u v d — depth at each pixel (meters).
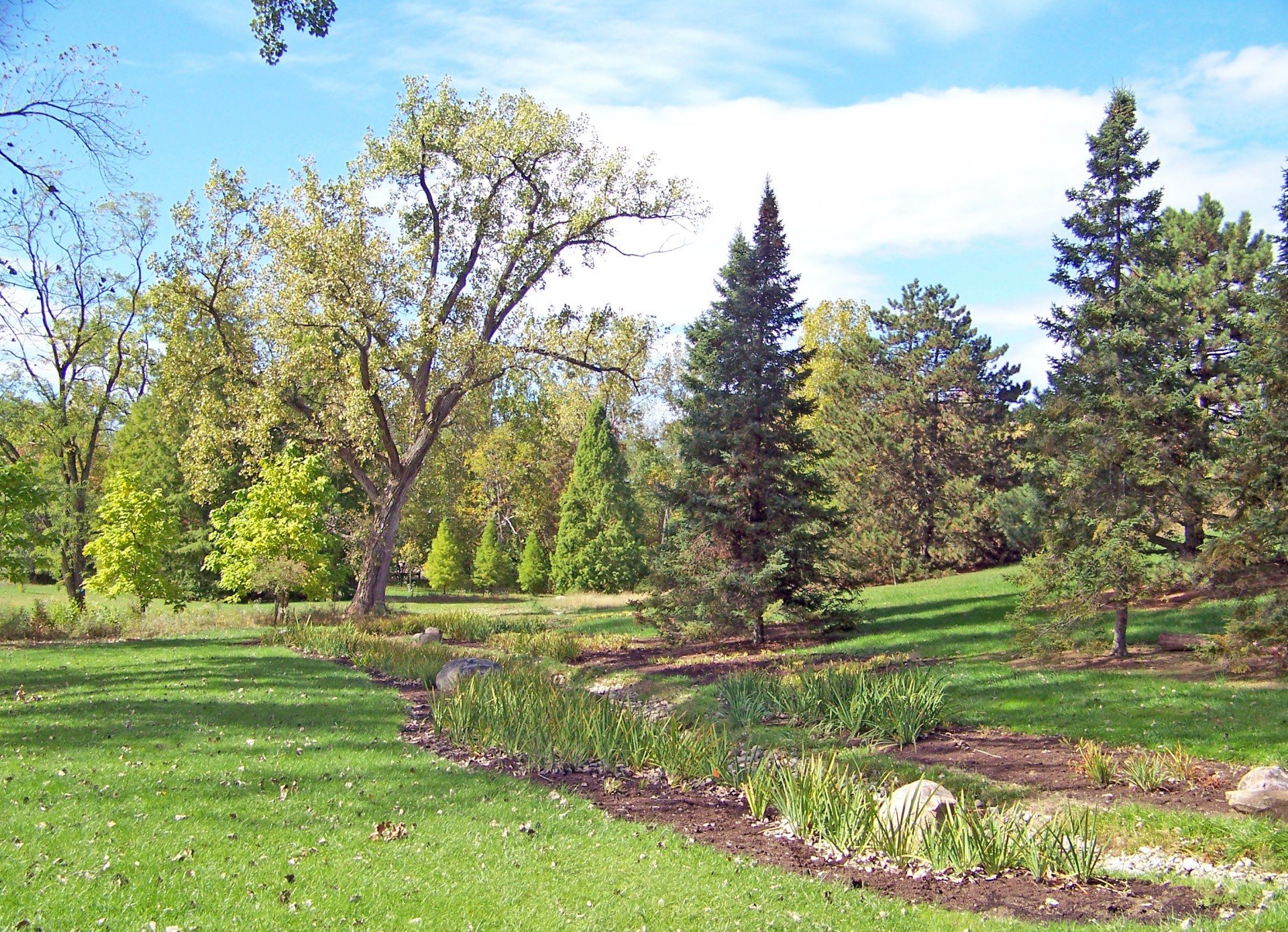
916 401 34.88
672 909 5.88
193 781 8.20
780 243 21.73
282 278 26.48
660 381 31.19
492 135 27.44
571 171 28.95
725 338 21.70
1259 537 13.80
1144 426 15.26
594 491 47.28
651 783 9.89
